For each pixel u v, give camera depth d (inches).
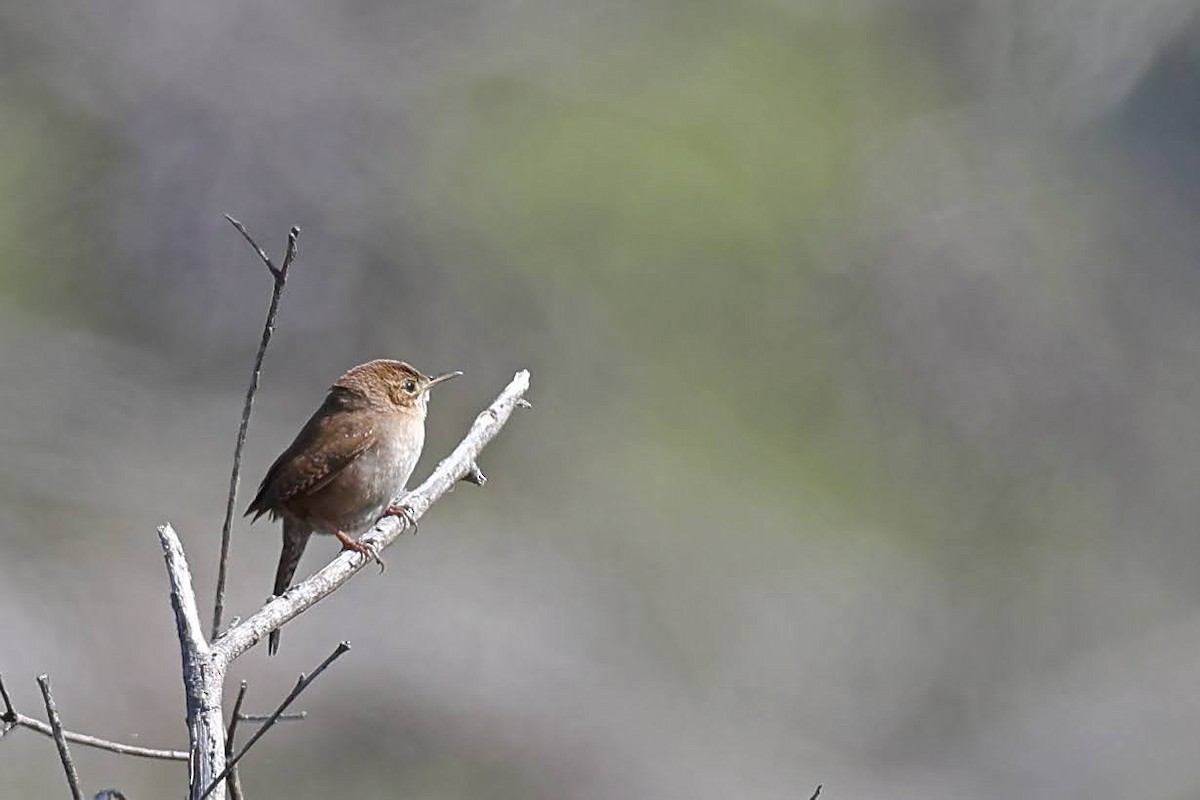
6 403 719.1
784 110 950.4
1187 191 901.8
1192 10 911.7
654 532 772.0
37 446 705.6
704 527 783.1
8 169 796.0
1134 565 822.5
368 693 603.2
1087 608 799.1
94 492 702.5
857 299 882.1
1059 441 852.0
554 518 764.0
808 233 903.1
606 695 669.9
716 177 908.0
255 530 690.2
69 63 821.9
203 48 829.2
